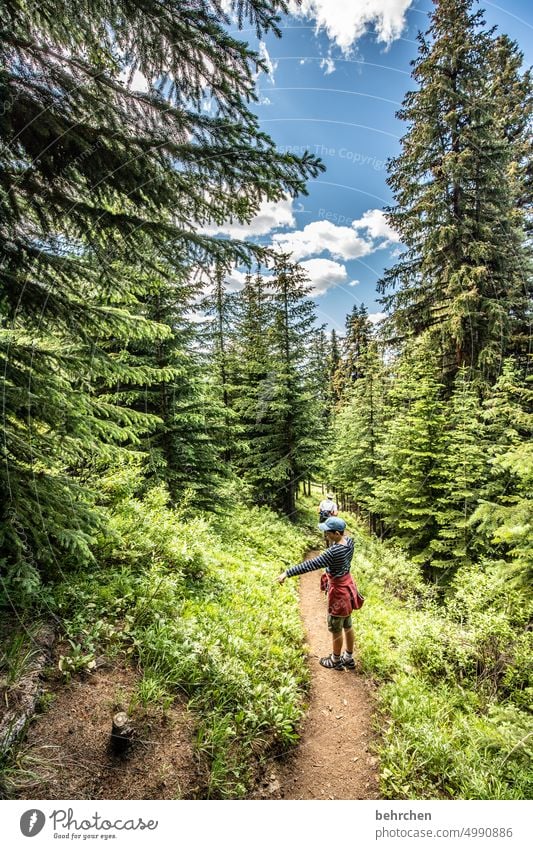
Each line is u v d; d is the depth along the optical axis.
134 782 2.55
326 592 5.08
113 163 2.93
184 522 7.79
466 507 9.92
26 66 2.68
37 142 2.69
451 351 12.38
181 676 3.46
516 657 4.72
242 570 7.21
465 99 11.20
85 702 2.85
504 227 12.13
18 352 3.22
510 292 11.70
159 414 8.90
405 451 11.34
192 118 3.08
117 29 3.13
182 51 3.17
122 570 4.38
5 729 2.37
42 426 3.79
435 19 11.84
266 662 4.52
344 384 29.67
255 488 14.58
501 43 15.34
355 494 17.08
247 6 3.05
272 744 3.53
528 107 15.23
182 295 7.97
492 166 11.38
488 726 3.96
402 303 13.45
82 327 3.46
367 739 3.93
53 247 3.21
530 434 9.70
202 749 2.95
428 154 12.10
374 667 5.10
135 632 3.61
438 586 9.28
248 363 15.84
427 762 3.44
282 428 14.80
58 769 2.41
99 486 5.56
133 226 3.17
